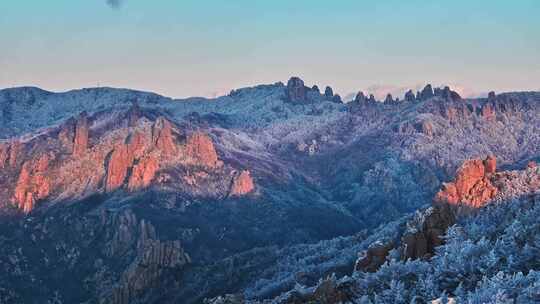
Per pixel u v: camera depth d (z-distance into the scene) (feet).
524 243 326.65
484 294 249.55
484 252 312.29
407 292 282.56
